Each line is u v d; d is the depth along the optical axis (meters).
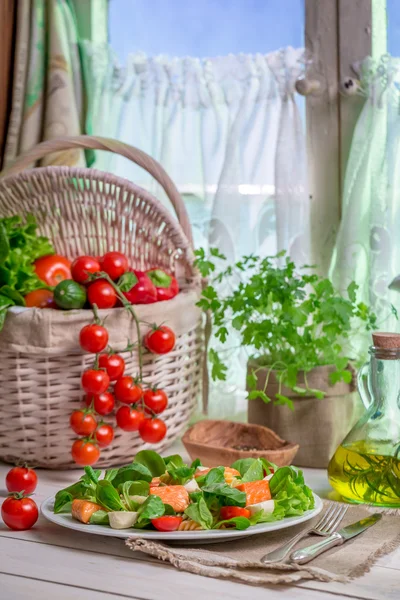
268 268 1.28
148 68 1.59
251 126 1.50
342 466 1.04
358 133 1.41
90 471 0.97
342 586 0.80
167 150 1.58
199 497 0.91
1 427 1.23
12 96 1.64
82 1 1.68
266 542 0.91
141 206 1.43
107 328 1.19
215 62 1.52
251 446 1.24
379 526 0.96
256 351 1.52
